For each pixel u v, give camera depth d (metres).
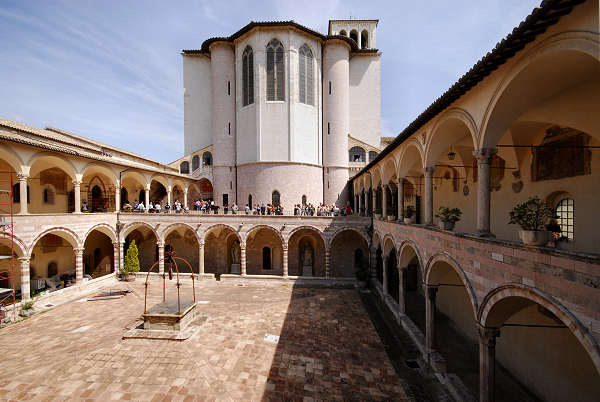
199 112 42.19
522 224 7.25
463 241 10.10
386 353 14.33
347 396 10.97
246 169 36.25
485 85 8.66
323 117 38.06
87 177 30.33
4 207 22.44
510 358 13.26
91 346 14.24
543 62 6.61
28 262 19.84
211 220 28.47
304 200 35.53
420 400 10.88
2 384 11.11
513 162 12.82
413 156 16.92
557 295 6.21
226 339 15.20
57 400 10.23
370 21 44.12
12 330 16.50
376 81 42.28
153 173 30.70
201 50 40.94
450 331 17.88
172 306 17.09
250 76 36.12
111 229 27.52
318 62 37.19
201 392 10.76
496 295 8.30
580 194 9.80
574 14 5.52
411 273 26.86
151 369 12.16
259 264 32.75
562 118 8.52
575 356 9.87
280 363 13.05
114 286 26.14
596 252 9.21
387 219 20.86
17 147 19.08
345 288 26.06
